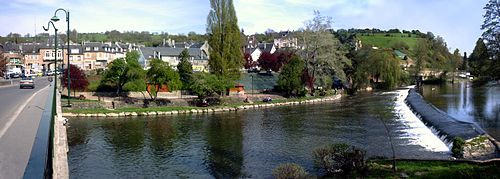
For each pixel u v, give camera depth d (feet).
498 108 188.34
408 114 178.60
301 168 75.97
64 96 202.28
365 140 119.65
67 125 148.05
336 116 176.96
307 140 122.72
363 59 341.41
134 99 202.80
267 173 86.63
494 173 68.90
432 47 570.87
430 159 88.28
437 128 130.72
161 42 609.42
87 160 98.32
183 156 103.50
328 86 298.76
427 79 449.48
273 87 297.12
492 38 141.79
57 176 51.98
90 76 245.45
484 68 149.69
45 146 40.47
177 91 234.38
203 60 408.26
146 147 113.91
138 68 211.61
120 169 90.79
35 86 189.78
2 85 192.34
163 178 84.17
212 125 155.43
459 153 96.07
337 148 81.00
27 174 30.76
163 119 171.32
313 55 269.23
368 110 195.72
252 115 187.01
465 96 257.96
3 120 72.18
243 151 108.88
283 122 162.30
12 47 380.78
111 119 167.63
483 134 108.58
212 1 224.53
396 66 350.43
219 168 91.81
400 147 107.96
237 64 235.40
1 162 42.75
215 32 226.38
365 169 77.46
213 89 224.94
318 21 264.31
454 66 506.07
